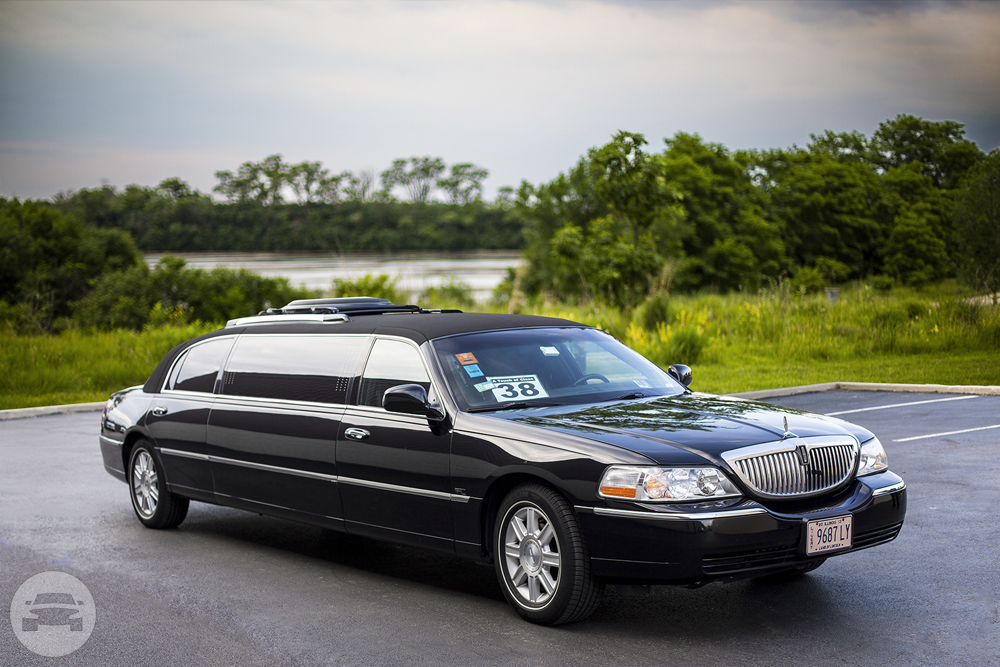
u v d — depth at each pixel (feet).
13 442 40.96
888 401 43.29
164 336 72.28
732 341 67.92
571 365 19.70
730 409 17.83
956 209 83.10
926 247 210.38
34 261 175.32
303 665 14.96
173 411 24.18
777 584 18.30
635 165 77.97
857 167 237.04
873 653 14.44
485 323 20.26
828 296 80.18
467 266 447.01
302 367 21.31
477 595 18.54
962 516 22.67
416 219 642.22
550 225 166.40
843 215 213.66
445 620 16.94
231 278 157.07
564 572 15.65
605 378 19.69
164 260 155.43
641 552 14.94
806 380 50.78
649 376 20.33
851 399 44.73
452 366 18.63
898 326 65.26
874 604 16.78
